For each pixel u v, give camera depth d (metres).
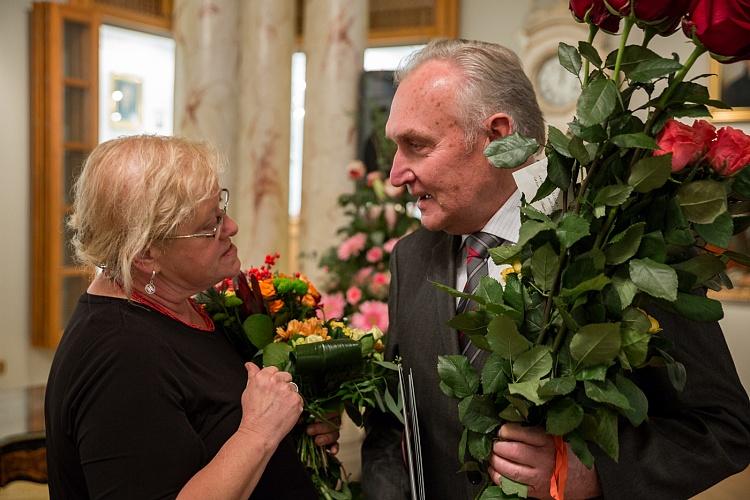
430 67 1.45
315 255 4.17
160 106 7.28
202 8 4.69
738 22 0.94
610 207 1.07
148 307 1.38
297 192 7.70
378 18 6.62
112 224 1.33
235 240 4.85
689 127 1.04
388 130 1.49
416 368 1.53
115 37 6.83
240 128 4.80
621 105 1.04
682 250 1.07
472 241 1.51
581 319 1.07
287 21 4.74
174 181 1.33
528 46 5.58
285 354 1.52
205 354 1.41
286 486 1.47
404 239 1.75
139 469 1.25
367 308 2.45
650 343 1.11
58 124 5.69
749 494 3.66
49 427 1.36
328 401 1.54
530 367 1.08
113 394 1.26
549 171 1.09
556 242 1.08
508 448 1.16
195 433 1.32
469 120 1.42
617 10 1.03
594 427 1.06
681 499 1.23
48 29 5.62
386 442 1.62
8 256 5.76
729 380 1.28
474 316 1.15
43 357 5.96
